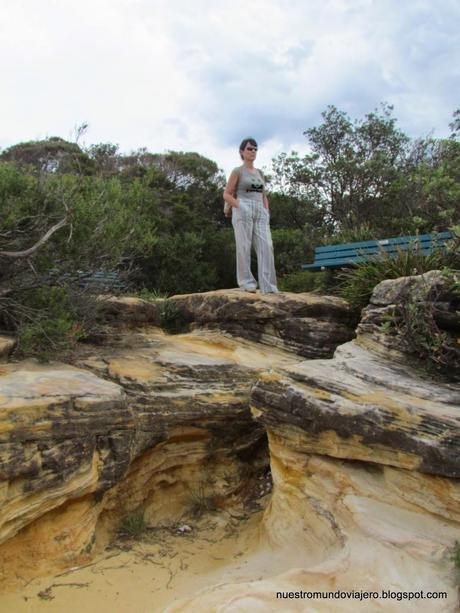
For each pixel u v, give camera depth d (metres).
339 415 4.56
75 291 6.95
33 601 3.97
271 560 4.55
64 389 4.48
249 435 6.14
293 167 18.23
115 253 7.09
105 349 6.69
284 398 4.96
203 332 8.10
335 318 7.54
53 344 5.95
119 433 4.70
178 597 4.12
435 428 4.16
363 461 4.60
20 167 7.40
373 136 17.38
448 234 7.34
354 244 8.50
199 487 5.85
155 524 5.43
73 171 8.39
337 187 17.47
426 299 5.20
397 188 12.11
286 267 15.74
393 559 3.79
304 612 3.35
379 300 5.84
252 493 6.10
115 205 7.27
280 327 7.45
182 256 18.28
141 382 5.59
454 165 7.73
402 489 4.31
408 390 4.68
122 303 7.86
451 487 4.05
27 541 4.23
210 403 5.70
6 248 6.25
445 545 3.81
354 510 4.29
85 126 7.60
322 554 4.32
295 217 19.39
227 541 5.21
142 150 28.16
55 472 4.13
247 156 8.04
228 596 3.62
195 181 26.70
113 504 5.12
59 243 6.52
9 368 5.14
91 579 4.32
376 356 5.55
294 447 4.93
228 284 20.59
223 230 22.66
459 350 4.99
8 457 3.82
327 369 5.24
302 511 4.80
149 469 5.49
